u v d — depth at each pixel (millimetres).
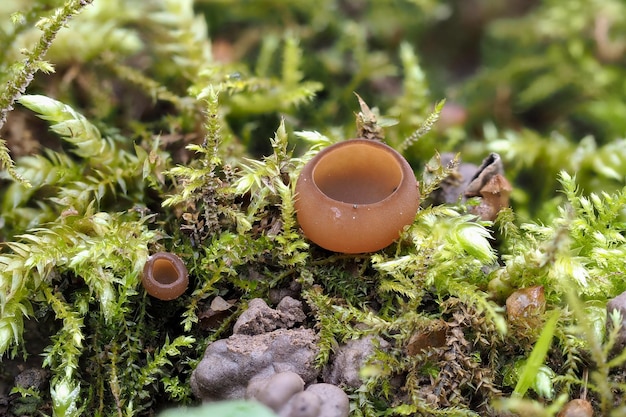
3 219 219
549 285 198
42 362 204
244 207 212
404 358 194
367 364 192
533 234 214
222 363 191
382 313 201
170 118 238
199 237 209
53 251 200
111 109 245
